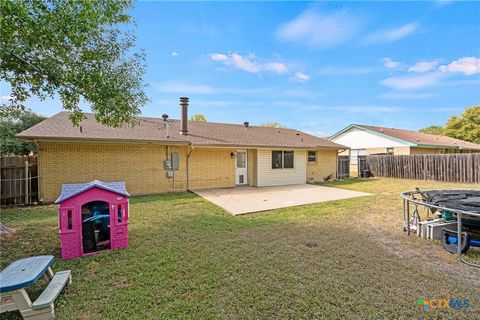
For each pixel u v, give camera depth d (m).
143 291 2.84
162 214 6.61
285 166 13.55
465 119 31.56
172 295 2.76
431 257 3.81
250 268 3.41
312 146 13.84
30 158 8.41
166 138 10.48
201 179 11.56
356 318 2.39
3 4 3.59
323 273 3.27
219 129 14.34
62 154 8.68
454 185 12.59
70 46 4.71
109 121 5.68
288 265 3.50
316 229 5.27
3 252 4.03
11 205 7.91
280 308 2.53
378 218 6.21
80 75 4.70
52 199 8.51
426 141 21.11
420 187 12.10
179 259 3.70
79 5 4.28
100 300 2.67
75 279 3.12
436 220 4.90
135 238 4.67
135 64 5.78
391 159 17.11
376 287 2.93
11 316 2.47
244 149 13.02
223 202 8.31
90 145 9.12
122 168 9.71
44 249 4.16
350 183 14.21
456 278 3.16
